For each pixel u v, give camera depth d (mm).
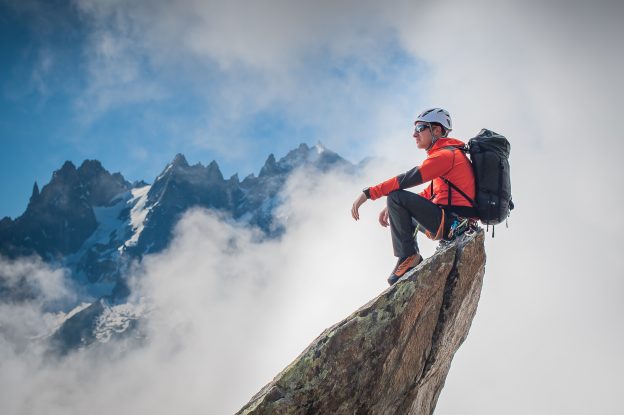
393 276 6984
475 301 6648
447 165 6832
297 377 5293
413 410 6207
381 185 6992
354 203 7125
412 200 6859
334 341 5414
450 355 6723
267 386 5512
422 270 5898
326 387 5293
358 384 5387
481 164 6828
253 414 5129
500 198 6738
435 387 6762
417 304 5738
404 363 5688
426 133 7516
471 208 6801
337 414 5293
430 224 6832
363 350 5434
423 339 5871
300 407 5207
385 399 5594
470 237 6445
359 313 5602
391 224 7121
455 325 6305
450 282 6113
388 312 5598
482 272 6586
